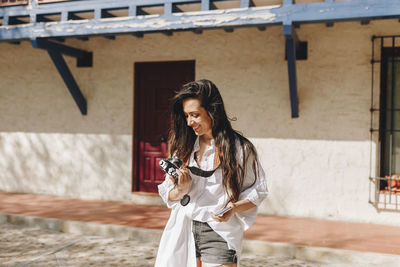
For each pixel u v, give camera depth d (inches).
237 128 258.8
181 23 212.7
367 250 173.9
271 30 250.7
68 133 300.7
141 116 288.5
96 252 180.1
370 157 233.1
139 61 282.7
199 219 79.8
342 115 238.5
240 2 204.2
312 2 198.8
